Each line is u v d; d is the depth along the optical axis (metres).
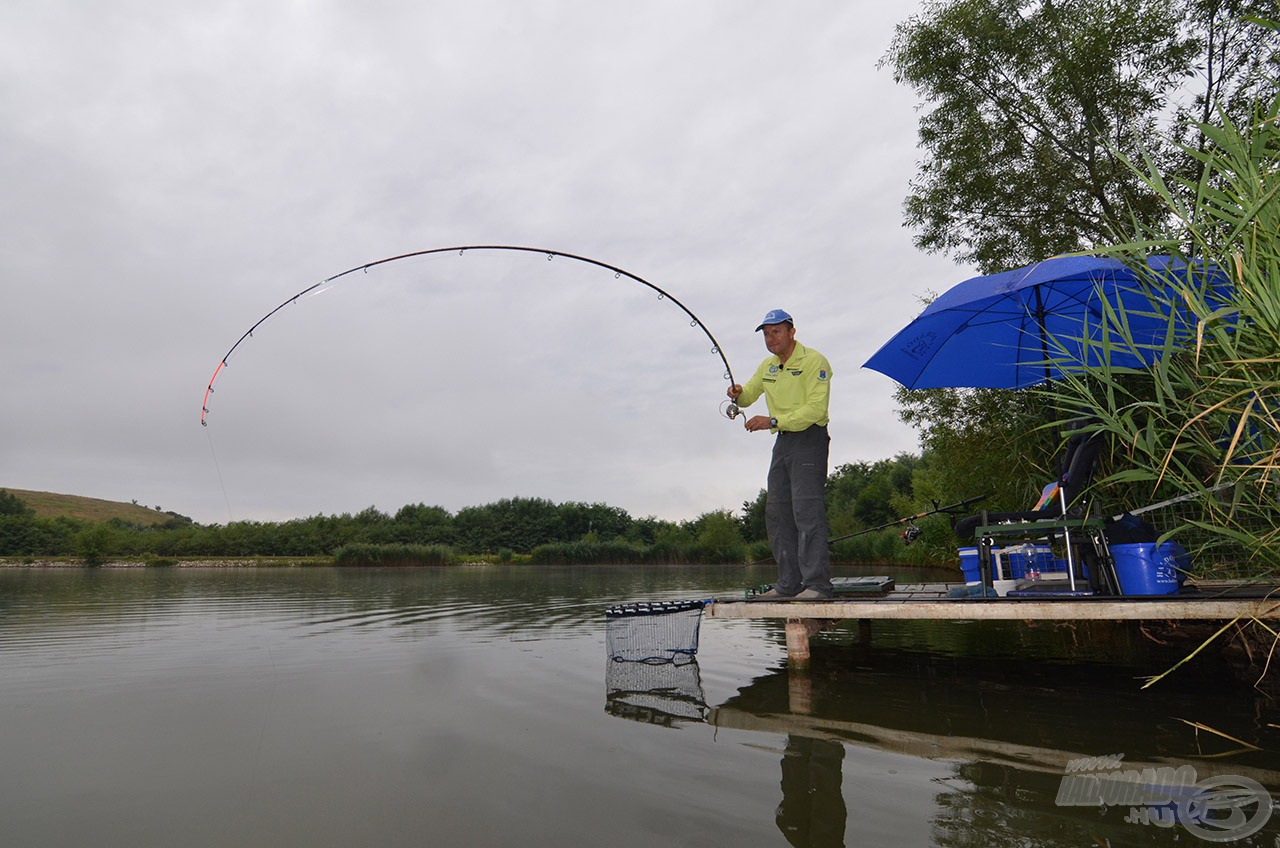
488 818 1.86
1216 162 2.13
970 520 4.16
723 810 1.90
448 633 6.00
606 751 2.47
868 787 2.05
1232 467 2.37
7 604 9.30
